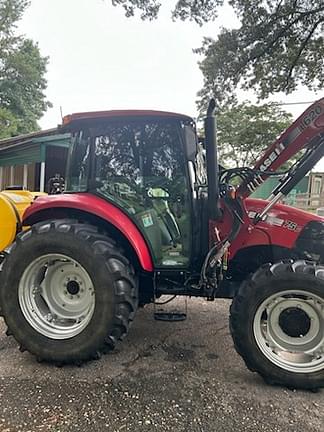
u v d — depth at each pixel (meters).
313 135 2.66
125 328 2.63
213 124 2.59
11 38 26.98
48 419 2.01
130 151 2.88
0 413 2.06
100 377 2.49
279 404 2.21
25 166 10.88
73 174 3.01
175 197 2.85
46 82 28.34
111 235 2.85
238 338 2.49
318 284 2.39
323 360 2.40
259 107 22.92
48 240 2.65
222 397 2.27
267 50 11.36
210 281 2.73
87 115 2.78
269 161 2.86
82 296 2.77
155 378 2.49
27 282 2.77
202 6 10.86
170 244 2.87
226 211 2.83
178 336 3.22
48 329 2.71
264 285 2.46
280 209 2.96
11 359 2.74
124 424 1.98
